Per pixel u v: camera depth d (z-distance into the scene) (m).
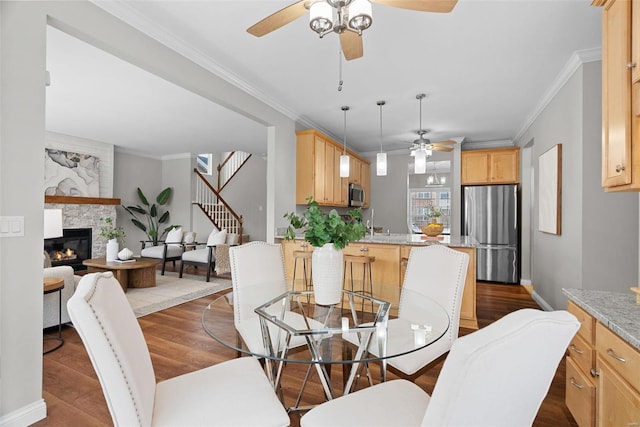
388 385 1.33
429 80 3.32
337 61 2.92
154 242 7.03
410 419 1.11
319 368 1.70
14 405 1.63
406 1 1.50
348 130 5.24
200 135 5.76
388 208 6.83
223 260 5.66
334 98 3.83
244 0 2.12
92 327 0.96
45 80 1.75
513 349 0.75
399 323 1.63
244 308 1.86
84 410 1.86
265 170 9.12
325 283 1.78
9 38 1.61
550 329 0.79
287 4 2.17
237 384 1.34
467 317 3.30
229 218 8.08
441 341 1.85
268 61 2.93
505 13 2.21
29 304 1.68
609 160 1.58
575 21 2.29
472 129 5.11
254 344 1.61
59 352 2.64
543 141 3.88
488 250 5.32
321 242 1.76
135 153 7.21
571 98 3.02
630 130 1.41
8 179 1.60
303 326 1.60
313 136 4.43
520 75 3.17
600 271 2.71
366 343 1.41
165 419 1.12
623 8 1.44
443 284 2.04
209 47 2.70
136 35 2.31
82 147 6.00
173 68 2.61
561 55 2.77
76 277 3.41
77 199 5.77
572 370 1.66
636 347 1.12
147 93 3.78
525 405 0.90
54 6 1.81
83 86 3.57
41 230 1.73
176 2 2.14
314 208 1.78
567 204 3.10
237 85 3.32
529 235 5.13
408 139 5.83
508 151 5.38
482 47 2.66
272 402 1.24
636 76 1.37
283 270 2.59
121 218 6.89
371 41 2.57
